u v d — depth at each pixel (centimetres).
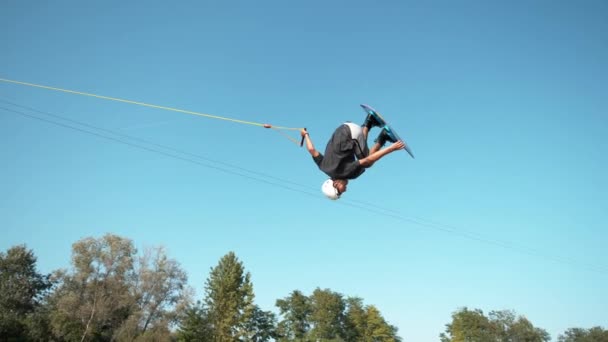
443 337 9881
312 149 929
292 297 9938
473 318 9381
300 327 9800
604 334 9275
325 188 888
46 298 8456
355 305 9944
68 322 6406
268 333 9025
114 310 6569
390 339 9494
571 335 9638
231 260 6788
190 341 6219
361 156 880
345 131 866
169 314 6581
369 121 910
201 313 6506
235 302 6406
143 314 6481
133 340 6203
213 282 6675
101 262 6569
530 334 8988
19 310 7938
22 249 8600
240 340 6406
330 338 9350
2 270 8331
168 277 6906
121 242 6712
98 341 6856
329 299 9681
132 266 6750
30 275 8594
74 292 6550
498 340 9062
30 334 6319
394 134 854
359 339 9488
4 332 6134
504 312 9438
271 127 998
